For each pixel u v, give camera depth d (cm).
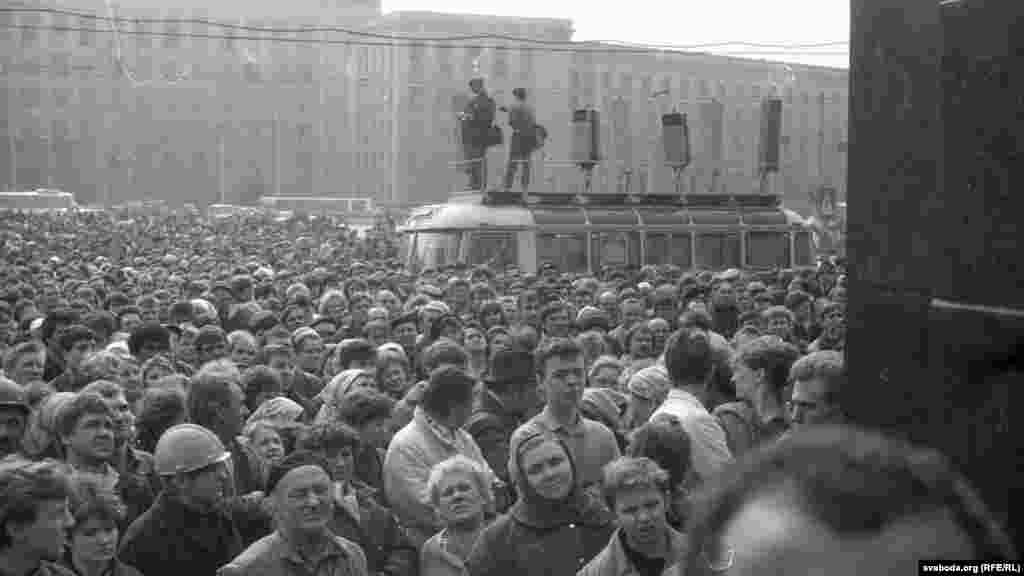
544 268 2391
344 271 2805
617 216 2909
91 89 10681
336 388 987
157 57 10731
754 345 778
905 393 234
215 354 1212
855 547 100
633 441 634
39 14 10556
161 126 10738
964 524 101
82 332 1152
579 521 588
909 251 234
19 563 539
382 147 10056
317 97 10856
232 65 10788
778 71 8669
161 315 1680
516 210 2881
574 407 752
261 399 990
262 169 10825
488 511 680
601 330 1351
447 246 2867
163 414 841
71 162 10681
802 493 102
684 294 1744
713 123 7356
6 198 8300
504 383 902
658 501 528
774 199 3091
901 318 237
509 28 9444
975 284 209
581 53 9200
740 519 104
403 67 9638
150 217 7456
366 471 832
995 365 204
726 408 774
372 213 8462
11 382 800
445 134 9712
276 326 1260
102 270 2770
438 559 657
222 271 2692
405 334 1327
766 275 2627
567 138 9156
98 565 597
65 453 747
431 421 774
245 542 703
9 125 10575
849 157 256
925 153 232
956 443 215
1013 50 199
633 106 8894
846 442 105
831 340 1100
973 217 209
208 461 654
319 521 601
